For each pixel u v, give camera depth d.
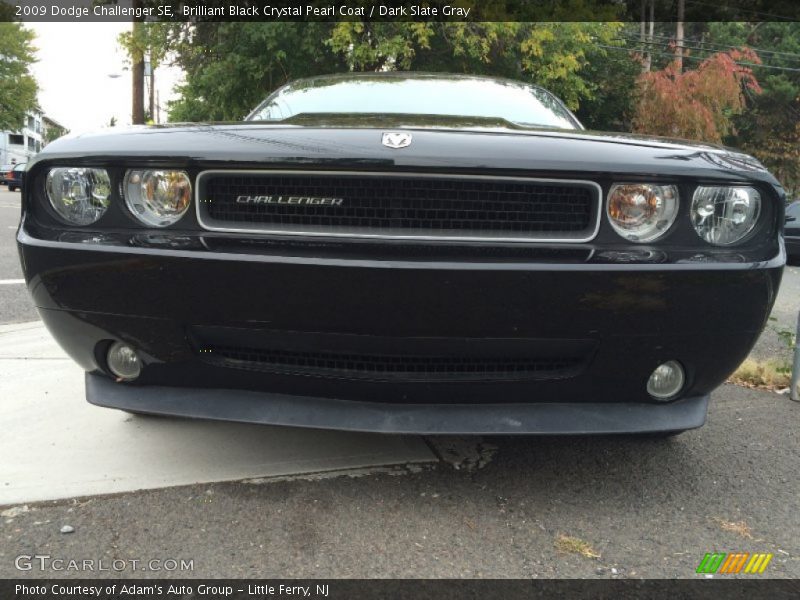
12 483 2.10
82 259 1.78
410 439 2.51
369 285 1.68
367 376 1.86
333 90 3.09
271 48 11.90
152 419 2.63
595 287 1.70
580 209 1.75
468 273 1.67
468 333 1.73
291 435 2.51
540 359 1.86
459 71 13.04
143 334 1.85
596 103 19.84
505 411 1.92
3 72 50.19
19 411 2.70
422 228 1.73
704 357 1.85
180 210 1.77
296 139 1.75
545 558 1.77
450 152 1.69
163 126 1.97
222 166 1.73
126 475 2.17
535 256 1.72
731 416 2.92
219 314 1.76
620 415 1.95
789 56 27.03
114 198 1.78
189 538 1.83
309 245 1.72
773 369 3.58
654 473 2.31
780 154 26.58
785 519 2.02
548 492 2.15
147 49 13.52
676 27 29.39
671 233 1.75
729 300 1.76
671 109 18.86
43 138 88.12
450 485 2.17
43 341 3.84
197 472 2.20
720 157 1.83
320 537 1.84
